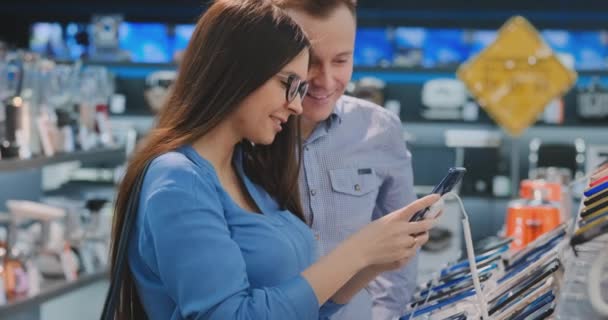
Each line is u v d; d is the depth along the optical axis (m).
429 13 8.54
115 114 7.46
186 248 1.66
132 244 1.78
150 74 7.63
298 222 2.05
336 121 2.54
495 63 4.74
